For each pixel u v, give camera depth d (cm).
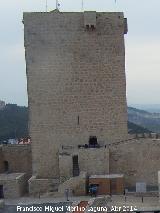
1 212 4581
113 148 5628
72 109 5794
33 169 5844
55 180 5500
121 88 5806
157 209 4197
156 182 5600
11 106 19850
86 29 5747
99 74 5784
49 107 5788
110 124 5812
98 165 5569
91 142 5816
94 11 5722
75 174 5588
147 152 5609
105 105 5803
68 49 5759
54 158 5812
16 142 7831
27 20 5750
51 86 5781
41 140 5816
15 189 5369
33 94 5791
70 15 5750
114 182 5278
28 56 5775
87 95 5784
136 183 5394
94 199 4634
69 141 5809
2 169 6319
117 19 5762
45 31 5759
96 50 5772
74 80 5778
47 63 5769
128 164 5628
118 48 5788
